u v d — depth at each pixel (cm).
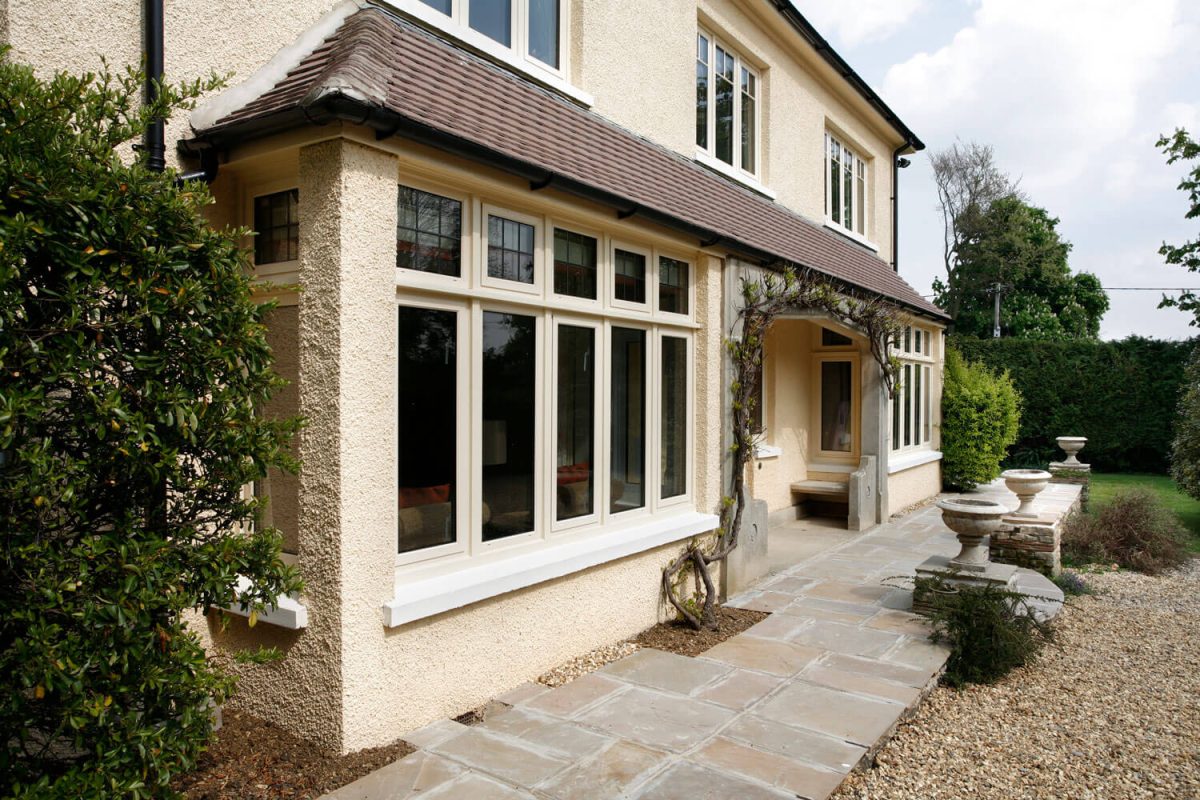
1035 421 2222
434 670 436
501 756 395
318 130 384
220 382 311
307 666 397
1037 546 913
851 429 1262
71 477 260
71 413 265
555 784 366
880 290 1163
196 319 297
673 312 691
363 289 394
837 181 1405
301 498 396
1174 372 2062
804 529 1164
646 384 654
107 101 306
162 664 281
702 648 602
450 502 467
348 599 386
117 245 275
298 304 429
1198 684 574
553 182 491
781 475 1197
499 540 500
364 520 394
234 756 384
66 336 254
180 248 287
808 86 1232
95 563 263
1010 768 434
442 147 421
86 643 254
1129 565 1008
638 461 650
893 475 1297
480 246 479
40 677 243
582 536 576
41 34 367
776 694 499
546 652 524
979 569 696
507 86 589
